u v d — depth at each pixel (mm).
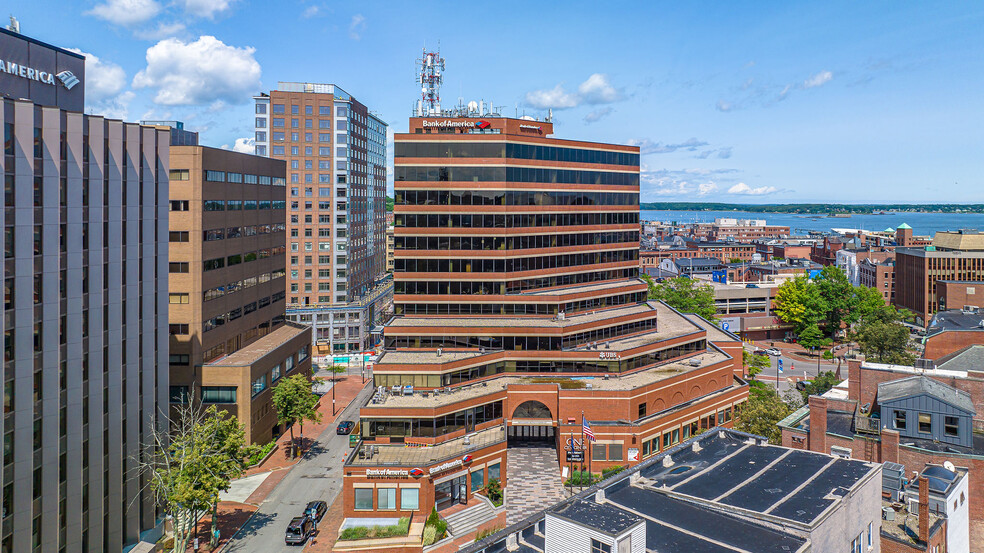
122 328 55438
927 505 38344
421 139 87688
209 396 78500
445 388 77438
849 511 36312
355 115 152250
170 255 77312
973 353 66375
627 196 105625
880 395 55312
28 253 45406
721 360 94938
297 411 80875
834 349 159250
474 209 88000
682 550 30594
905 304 181250
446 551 57312
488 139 87375
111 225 53812
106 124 53719
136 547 56156
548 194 93438
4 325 44031
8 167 44312
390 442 70438
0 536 43750
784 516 33125
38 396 46875
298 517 63625
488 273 88812
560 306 90375
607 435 74812
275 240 103062
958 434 50750
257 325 96188
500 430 76375
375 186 178500
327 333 144625
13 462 44969
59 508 48719
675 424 81062
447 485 65625
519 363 85250
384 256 196125
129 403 56656
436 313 89375
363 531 59000
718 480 39375
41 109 47094
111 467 54312
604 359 83938
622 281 105875
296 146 142750
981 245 170625
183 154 77000
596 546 27672
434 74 115438
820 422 56688
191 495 52312
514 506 65688
